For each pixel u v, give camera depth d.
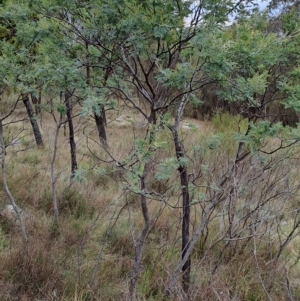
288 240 3.42
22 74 3.38
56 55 2.64
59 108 3.37
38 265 3.12
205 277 3.15
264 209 3.51
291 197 4.05
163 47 2.56
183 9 2.24
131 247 3.76
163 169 2.35
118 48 2.48
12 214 4.14
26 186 5.02
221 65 2.10
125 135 9.07
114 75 2.75
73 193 4.82
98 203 4.67
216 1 2.24
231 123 9.29
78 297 2.86
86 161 6.37
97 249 3.66
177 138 2.83
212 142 3.18
